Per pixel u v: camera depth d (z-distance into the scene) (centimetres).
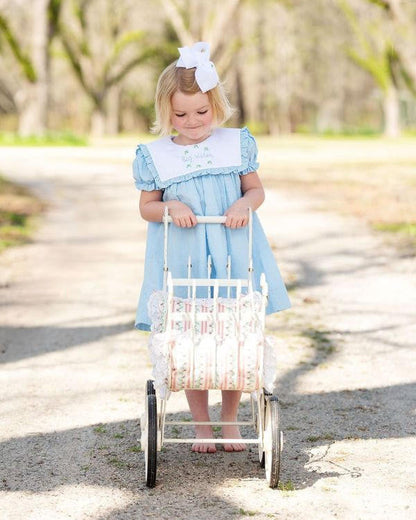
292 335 692
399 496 384
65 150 3362
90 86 5194
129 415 507
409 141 4647
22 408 522
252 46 5259
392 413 508
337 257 1020
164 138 427
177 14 4875
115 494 390
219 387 374
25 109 4144
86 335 699
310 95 6225
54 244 1141
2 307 798
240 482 403
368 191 1686
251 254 404
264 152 3200
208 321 377
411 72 4769
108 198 1692
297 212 1402
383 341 673
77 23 4997
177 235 420
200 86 404
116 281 908
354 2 4972
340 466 423
